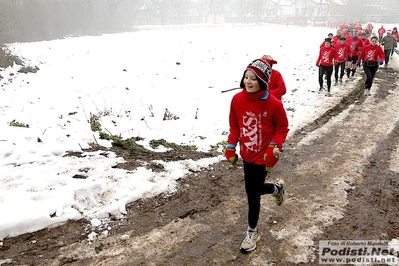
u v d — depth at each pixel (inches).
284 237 146.2
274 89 232.4
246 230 151.5
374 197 178.5
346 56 448.1
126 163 206.4
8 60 537.6
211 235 148.0
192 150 239.5
